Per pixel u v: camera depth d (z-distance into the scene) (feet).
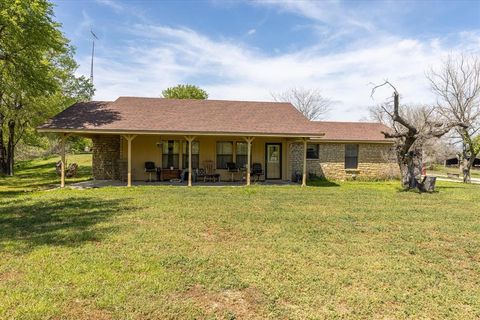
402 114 82.07
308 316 11.35
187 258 16.47
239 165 57.36
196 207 30.04
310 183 56.03
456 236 21.91
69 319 10.84
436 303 12.46
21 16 44.86
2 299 11.91
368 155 64.85
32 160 114.83
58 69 70.54
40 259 15.99
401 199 37.73
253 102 61.82
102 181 55.26
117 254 16.85
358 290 13.38
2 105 65.92
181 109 55.62
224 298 12.52
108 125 46.88
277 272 14.97
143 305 11.75
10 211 27.68
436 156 81.61
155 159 55.16
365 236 21.38
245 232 21.71
